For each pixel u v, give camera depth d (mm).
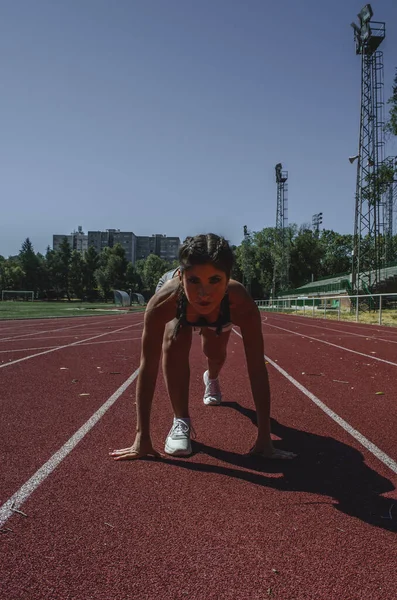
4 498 2180
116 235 165875
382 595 1484
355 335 12266
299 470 2570
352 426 3465
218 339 3500
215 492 2262
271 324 17953
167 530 1884
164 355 2914
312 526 1931
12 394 4500
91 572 1596
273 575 1582
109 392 4602
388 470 2584
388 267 34156
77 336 11852
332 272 86562
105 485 2336
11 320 20312
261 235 86562
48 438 3111
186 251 2219
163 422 3506
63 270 98312
